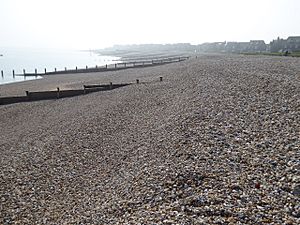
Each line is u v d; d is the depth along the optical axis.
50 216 8.92
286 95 15.84
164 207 7.31
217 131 11.87
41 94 30.50
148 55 138.50
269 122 12.16
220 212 6.64
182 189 8.03
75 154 13.92
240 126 12.16
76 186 10.84
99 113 20.80
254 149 9.84
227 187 7.69
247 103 15.37
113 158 12.65
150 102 21.39
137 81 32.06
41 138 17.39
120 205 8.16
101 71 62.03
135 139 14.14
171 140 11.98
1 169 13.29
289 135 10.56
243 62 40.09
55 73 62.34
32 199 10.27
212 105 15.92
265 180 7.86
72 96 30.55
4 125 22.23
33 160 13.92
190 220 6.48
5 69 84.50
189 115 14.66
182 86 24.83
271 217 6.31
